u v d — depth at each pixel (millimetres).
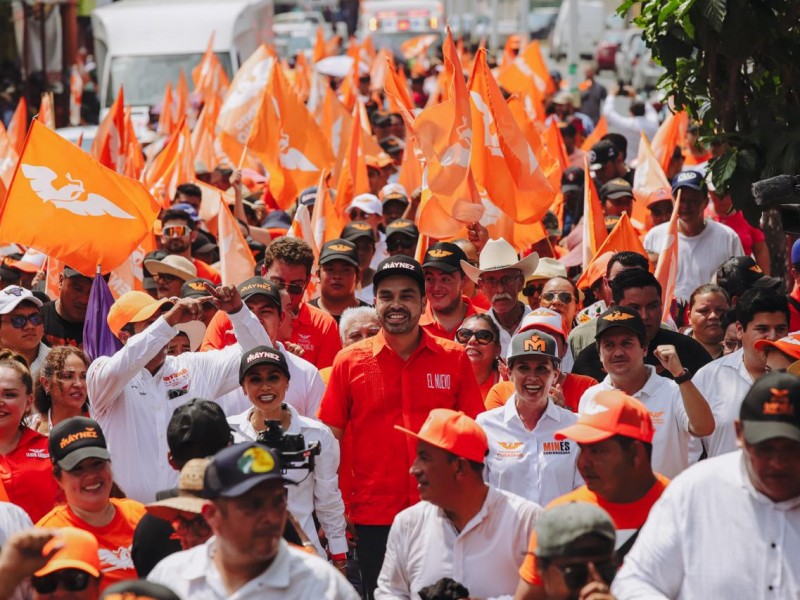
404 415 13766
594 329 15906
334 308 17750
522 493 12727
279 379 12875
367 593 13938
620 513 10086
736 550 8727
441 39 79375
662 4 16062
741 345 14578
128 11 49938
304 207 20953
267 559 8797
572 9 59688
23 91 55594
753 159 15695
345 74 45469
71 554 9578
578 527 8500
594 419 10055
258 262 21453
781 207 14086
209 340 16141
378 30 79938
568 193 26844
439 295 16188
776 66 16312
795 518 8672
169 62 48594
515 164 18234
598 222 19312
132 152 27250
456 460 10516
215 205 26078
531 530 10648
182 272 18562
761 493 8734
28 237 16453
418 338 13930
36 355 16719
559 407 12984
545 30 92562
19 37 55469
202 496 8922
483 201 19078
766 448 8500
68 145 16484
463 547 10711
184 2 50812
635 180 23641
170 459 11242
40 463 13516
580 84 60000
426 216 17875
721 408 13078
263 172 33938
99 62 50938
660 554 8922
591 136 33750
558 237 22641
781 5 15570
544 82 34031
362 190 25031
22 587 9922
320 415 14031
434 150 17594
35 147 16406
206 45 48719
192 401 11188
